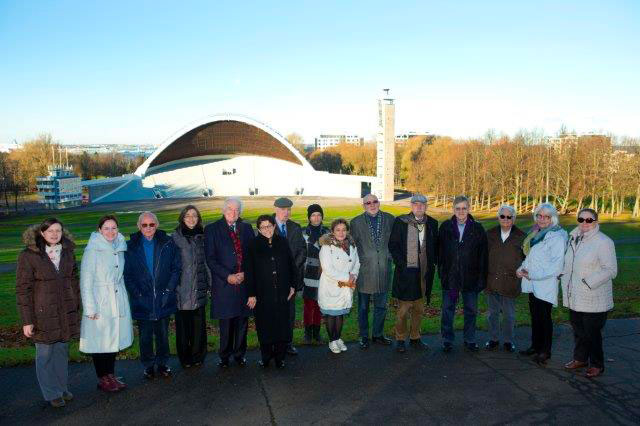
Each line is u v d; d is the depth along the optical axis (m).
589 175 52.91
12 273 17.77
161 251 5.62
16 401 4.96
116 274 5.33
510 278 6.40
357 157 114.56
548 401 4.93
